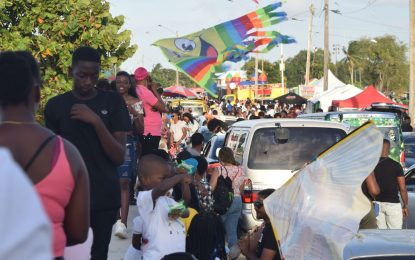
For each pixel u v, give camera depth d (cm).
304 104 4588
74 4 1434
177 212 604
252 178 1027
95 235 512
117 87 976
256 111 3300
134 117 980
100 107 518
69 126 507
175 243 613
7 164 166
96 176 503
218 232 688
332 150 568
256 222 1011
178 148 2184
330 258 543
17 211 161
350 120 1683
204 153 1456
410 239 515
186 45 1741
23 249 159
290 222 564
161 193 607
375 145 561
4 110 308
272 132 1050
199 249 679
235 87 6544
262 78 6638
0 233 158
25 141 307
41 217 163
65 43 1441
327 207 556
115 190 515
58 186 310
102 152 508
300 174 570
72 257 378
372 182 952
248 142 1048
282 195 577
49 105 516
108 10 1459
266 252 682
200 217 679
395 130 1678
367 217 786
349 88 3709
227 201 938
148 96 1032
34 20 1432
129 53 1462
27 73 307
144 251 615
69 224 328
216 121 1488
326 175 564
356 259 484
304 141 1045
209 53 1752
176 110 2530
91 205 503
